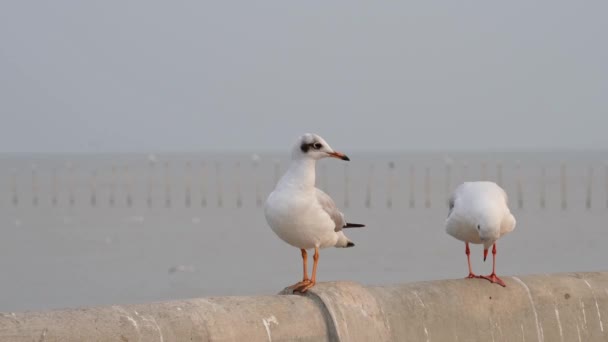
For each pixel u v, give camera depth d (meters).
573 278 8.04
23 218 69.31
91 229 60.06
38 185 125.25
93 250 47.22
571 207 76.62
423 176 159.00
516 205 79.50
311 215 7.30
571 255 41.84
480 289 7.56
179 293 33.09
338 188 114.00
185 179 151.62
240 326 6.21
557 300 7.79
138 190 115.62
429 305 7.21
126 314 5.86
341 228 7.83
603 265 38.53
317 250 7.55
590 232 53.16
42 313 5.66
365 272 36.41
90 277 37.09
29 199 95.25
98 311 5.82
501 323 7.50
